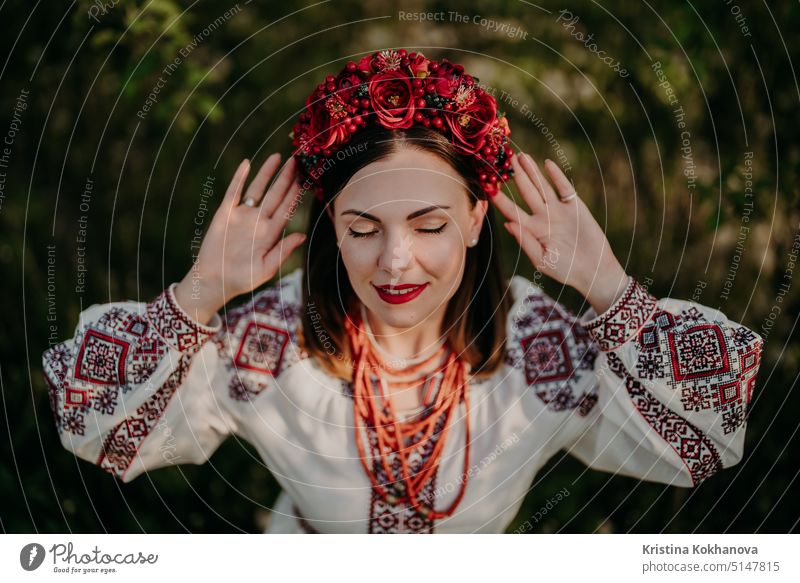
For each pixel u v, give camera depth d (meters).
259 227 1.49
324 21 2.59
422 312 1.46
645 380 1.49
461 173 1.44
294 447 1.62
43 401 1.99
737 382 1.51
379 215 1.40
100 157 2.29
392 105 1.39
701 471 1.56
